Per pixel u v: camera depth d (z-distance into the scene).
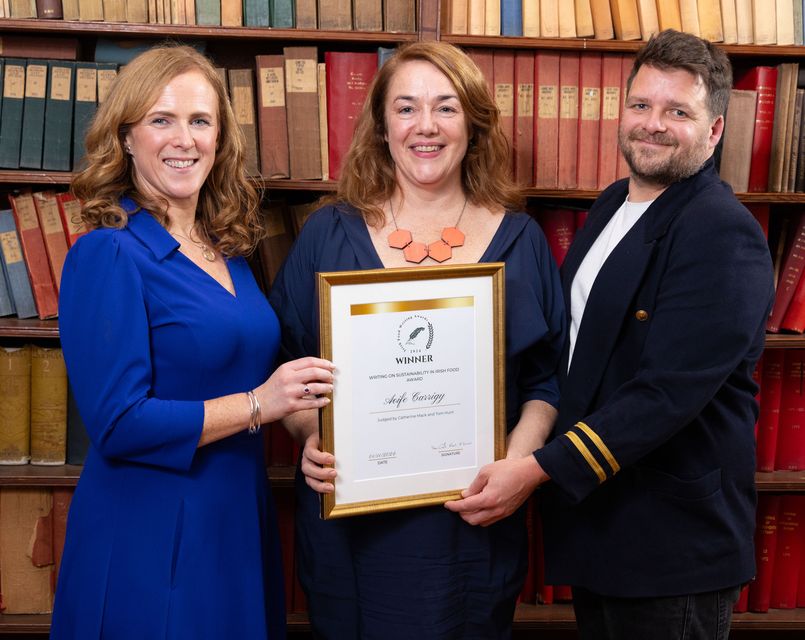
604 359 1.52
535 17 2.03
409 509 1.51
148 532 1.35
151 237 1.37
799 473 2.26
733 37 2.09
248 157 2.05
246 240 1.56
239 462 1.46
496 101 2.05
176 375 1.37
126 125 1.39
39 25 1.93
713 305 1.38
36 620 2.15
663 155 1.48
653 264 1.49
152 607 1.33
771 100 2.09
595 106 2.08
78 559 1.39
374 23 2.03
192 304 1.36
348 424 1.43
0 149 1.99
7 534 2.14
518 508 1.61
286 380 1.35
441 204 1.61
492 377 1.49
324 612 1.58
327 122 2.05
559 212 2.17
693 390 1.37
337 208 1.62
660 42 1.50
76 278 1.33
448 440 1.48
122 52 2.06
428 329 1.44
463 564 1.54
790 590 2.29
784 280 2.18
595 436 1.42
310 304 1.61
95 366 1.30
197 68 1.42
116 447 1.31
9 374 2.11
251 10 2.00
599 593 1.54
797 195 2.09
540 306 1.59
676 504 1.48
